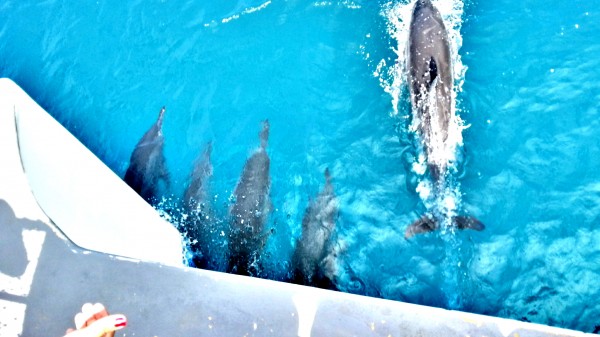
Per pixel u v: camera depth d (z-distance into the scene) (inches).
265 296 191.5
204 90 340.2
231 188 300.4
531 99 294.8
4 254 205.5
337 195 289.6
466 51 313.1
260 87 334.3
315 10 349.4
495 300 250.7
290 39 345.1
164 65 353.4
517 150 282.5
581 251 251.9
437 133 269.0
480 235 265.3
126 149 329.4
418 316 182.7
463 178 279.0
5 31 384.5
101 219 231.5
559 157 277.3
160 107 339.6
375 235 275.4
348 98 318.7
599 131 279.7
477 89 300.8
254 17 356.5
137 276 199.9
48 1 390.9
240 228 279.0
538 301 245.9
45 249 205.6
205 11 365.7
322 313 186.1
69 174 240.1
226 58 348.2
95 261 203.3
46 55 370.3
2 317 195.6
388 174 290.4
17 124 239.3
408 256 267.7
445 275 260.2
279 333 184.7
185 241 284.2
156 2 374.6
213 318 189.8
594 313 238.1
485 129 290.0
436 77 270.4
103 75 356.8
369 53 328.2
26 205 211.8
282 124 319.6
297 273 265.7
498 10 323.3
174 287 196.7
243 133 320.5
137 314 192.5
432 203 275.4
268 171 301.3
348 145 304.2
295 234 281.1
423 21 293.9
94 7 381.4
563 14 315.6
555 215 263.3
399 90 307.7
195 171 311.1
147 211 258.5
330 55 334.0
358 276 265.6
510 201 270.8
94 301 195.8
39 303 197.2
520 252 257.9
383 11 337.4
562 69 299.9
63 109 347.9
